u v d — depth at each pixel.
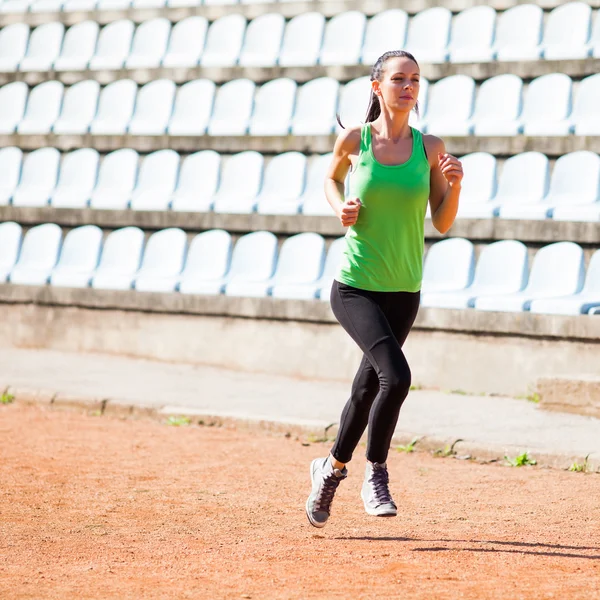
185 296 40.88
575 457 24.75
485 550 16.47
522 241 38.06
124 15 57.62
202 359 40.69
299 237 41.62
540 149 40.41
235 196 44.97
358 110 46.72
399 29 49.84
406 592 13.62
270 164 45.09
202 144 47.25
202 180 46.19
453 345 35.88
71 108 53.50
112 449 26.66
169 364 40.66
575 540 17.34
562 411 30.62
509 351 34.91
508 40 47.19
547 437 26.94
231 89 49.88
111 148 49.59
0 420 30.84
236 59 52.41
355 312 16.38
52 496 21.03
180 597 13.49
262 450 26.94
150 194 46.84
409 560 15.71
